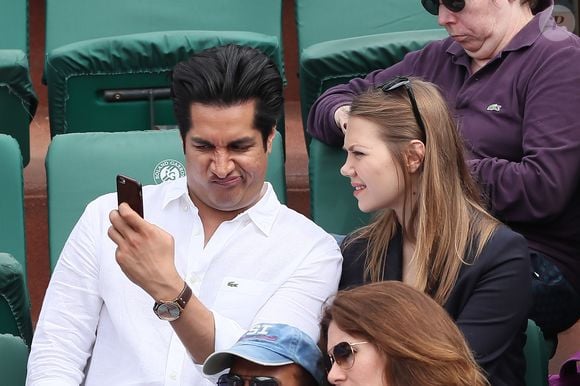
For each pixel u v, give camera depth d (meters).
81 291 7.68
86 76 10.86
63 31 12.62
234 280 7.68
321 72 10.70
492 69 9.74
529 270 7.76
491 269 7.66
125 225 6.70
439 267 7.73
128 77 10.89
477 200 8.03
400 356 6.20
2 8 12.86
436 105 7.87
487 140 9.60
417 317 6.29
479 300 7.62
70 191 9.69
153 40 10.77
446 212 7.77
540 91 9.39
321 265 7.78
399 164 7.84
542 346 8.24
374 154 7.85
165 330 7.54
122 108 11.02
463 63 9.98
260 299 7.64
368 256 8.10
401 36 10.78
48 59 10.95
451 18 9.66
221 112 7.29
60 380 7.50
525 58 9.59
